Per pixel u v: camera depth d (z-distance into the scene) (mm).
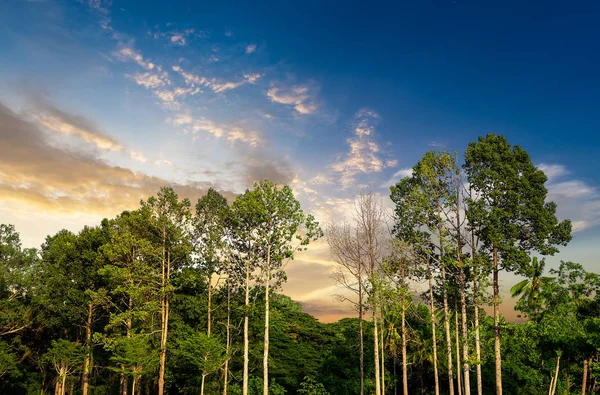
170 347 36750
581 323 28797
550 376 34500
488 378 39250
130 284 34656
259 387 39281
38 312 41719
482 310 36062
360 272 32812
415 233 34219
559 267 31062
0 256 40531
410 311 36156
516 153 31531
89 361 40000
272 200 34188
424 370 43594
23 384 42125
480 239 31328
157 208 37281
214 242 37531
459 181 32719
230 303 38969
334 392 41188
